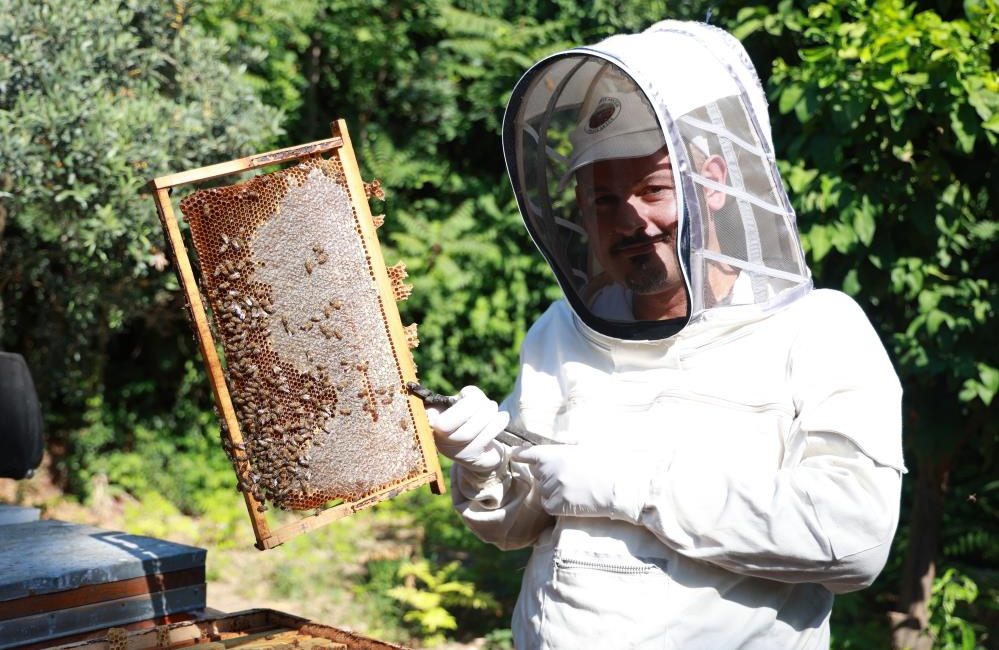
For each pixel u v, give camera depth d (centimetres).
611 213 200
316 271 191
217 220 185
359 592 591
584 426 204
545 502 200
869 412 183
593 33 820
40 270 618
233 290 184
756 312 196
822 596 198
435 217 840
